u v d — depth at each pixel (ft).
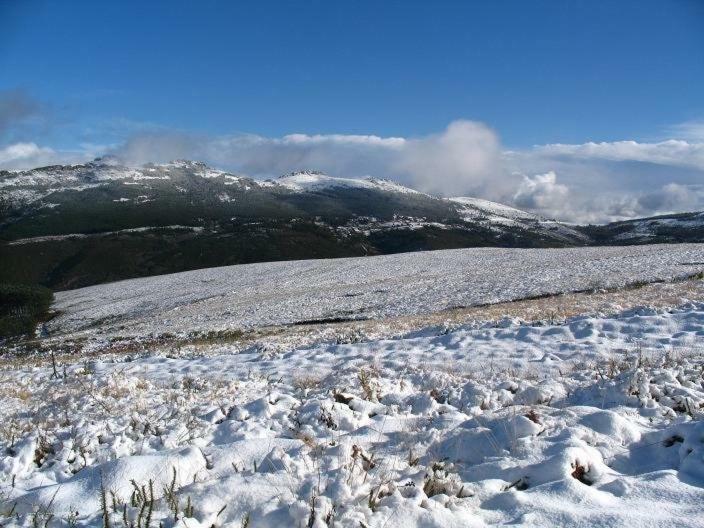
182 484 13.69
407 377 29.32
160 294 192.85
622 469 13.58
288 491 12.39
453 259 196.34
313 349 49.11
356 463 14.06
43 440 19.15
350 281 167.94
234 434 18.60
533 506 11.32
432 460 14.69
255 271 212.84
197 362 48.80
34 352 108.06
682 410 17.63
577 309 59.52
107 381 33.22
